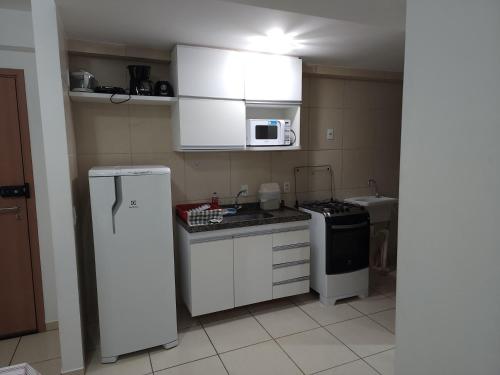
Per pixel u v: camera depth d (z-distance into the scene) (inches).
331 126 152.3
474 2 30.9
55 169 82.7
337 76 145.9
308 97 145.9
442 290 35.5
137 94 107.3
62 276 85.5
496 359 31.0
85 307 107.7
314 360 94.4
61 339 86.8
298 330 109.9
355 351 98.3
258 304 128.3
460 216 33.2
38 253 109.3
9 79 101.5
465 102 32.1
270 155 140.9
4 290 106.9
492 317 31.0
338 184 157.1
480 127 30.9
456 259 33.9
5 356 98.5
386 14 88.0
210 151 124.0
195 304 108.0
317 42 108.7
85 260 112.3
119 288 92.7
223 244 110.2
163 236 96.1
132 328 95.1
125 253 92.4
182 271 119.0
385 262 158.9
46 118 81.0
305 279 125.0
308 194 150.6
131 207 91.7
